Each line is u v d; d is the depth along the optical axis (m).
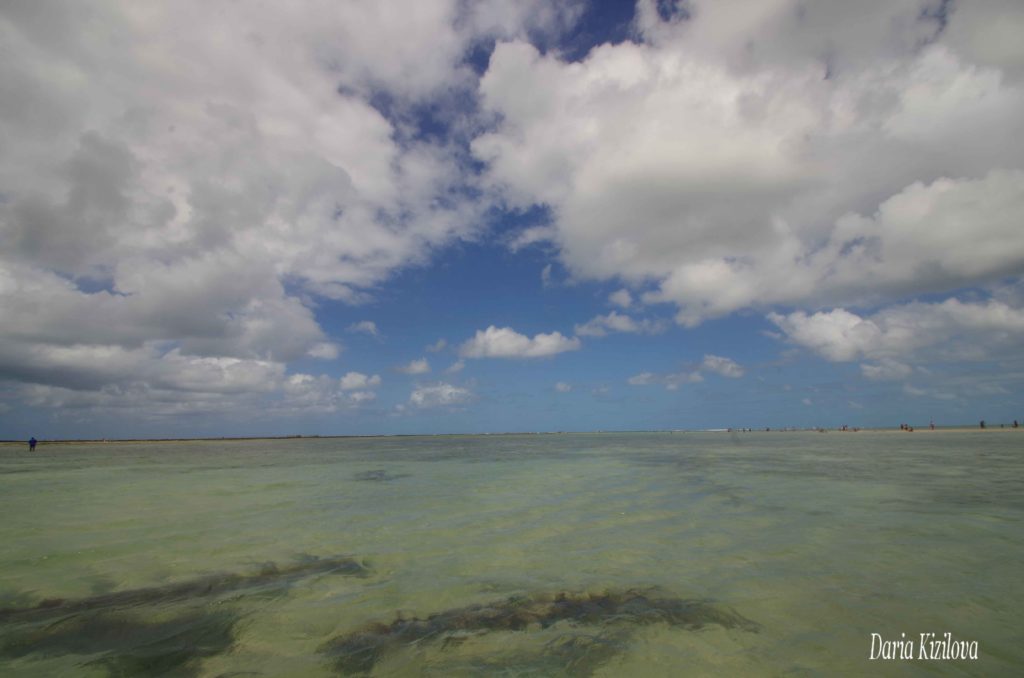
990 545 10.76
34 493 21.31
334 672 5.77
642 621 7.11
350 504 17.75
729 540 11.59
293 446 91.56
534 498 18.75
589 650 6.25
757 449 51.62
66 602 8.05
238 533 13.05
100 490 22.28
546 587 8.61
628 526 13.39
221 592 8.50
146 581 9.13
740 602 7.74
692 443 74.94
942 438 71.00
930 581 8.53
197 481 26.14
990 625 6.79
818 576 8.89
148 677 5.71
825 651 6.12
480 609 7.66
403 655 6.19
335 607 7.79
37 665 6.00
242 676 5.70
